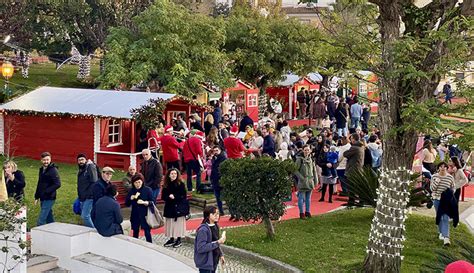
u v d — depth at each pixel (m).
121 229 13.39
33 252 13.09
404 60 12.32
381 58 13.12
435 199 15.91
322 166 20.58
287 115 42.69
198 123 25.70
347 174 19.34
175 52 34.72
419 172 19.19
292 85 42.50
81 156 15.06
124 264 12.95
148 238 14.62
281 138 23.53
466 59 12.94
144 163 17.20
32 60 57.81
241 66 40.62
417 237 16.42
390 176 13.20
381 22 13.12
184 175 22.31
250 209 15.48
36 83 43.66
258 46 40.25
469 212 20.05
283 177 15.49
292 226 17.20
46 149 24.95
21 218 11.03
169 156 20.16
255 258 14.77
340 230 16.81
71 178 21.58
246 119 28.92
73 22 45.53
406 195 13.27
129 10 45.59
